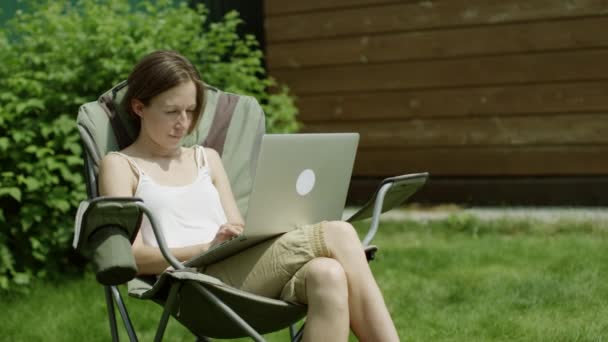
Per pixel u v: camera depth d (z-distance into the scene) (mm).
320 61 9477
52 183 6055
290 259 3271
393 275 5918
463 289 5438
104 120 3850
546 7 8445
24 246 6000
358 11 9250
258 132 4250
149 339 4777
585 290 5301
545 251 6426
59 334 4852
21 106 5887
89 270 6188
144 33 6562
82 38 6348
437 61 8961
